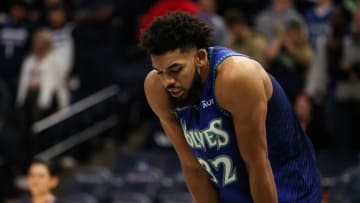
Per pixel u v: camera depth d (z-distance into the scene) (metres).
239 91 8.09
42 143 23.62
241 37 21.38
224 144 8.51
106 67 24.94
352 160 19.98
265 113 8.27
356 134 20.42
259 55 21.27
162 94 8.79
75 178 21.53
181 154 9.24
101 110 24.78
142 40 8.10
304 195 8.95
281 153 8.78
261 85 8.20
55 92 24.00
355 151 20.39
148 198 20.36
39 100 23.72
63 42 24.64
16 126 23.95
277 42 21.20
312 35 23.16
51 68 23.91
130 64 26.14
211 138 8.52
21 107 23.94
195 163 9.20
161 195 20.45
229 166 8.70
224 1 26.58
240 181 8.82
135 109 25.70
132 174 21.30
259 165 8.37
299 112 19.83
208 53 8.33
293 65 21.05
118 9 26.86
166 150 22.97
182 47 8.02
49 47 23.95
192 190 9.45
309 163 9.12
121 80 25.47
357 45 19.78
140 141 25.16
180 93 8.24
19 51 25.55
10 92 25.28
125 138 25.42
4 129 23.58
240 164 8.67
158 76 8.67
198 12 20.66
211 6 22.97
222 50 8.37
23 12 25.80
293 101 20.97
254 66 8.26
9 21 25.86
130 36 26.81
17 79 25.38
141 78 25.47
